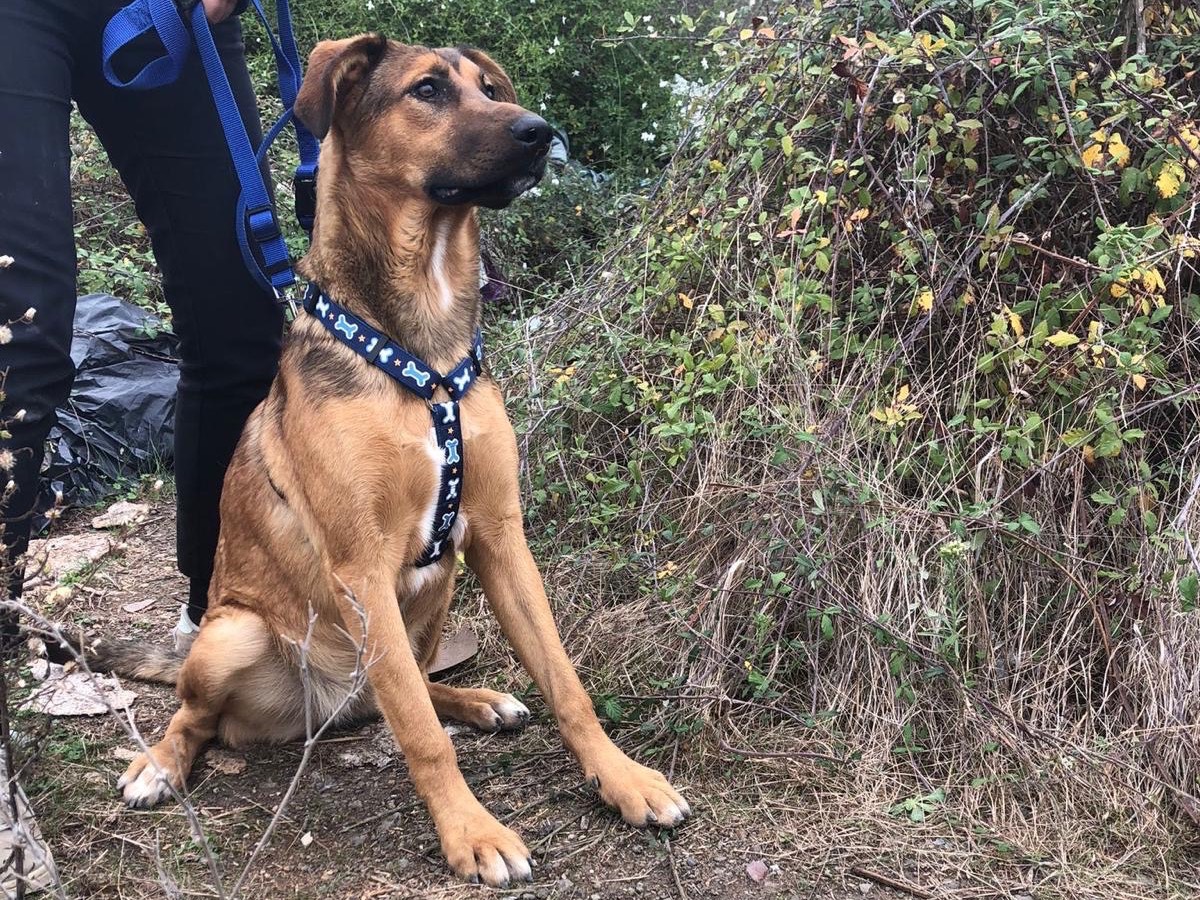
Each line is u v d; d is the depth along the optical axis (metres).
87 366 2.04
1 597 0.98
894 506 1.25
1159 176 1.25
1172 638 1.16
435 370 1.15
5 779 1.03
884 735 1.20
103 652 1.43
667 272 1.55
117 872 1.09
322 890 1.07
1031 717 1.20
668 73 3.32
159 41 1.30
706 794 1.16
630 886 1.05
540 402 1.64
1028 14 1.33
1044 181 1.29
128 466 2.01
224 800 1.21
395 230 1.15
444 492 1.16
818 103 1.48
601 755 1.15
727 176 1.56
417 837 1.13
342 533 1.13
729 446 1.43
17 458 1.13
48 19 1.19
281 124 1.33
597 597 1.46
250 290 1.39
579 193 2.75
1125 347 1.23
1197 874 1.04
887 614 1.21
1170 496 1.27
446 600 1.30
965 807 1.12
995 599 1.26
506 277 2.36
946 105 1.35
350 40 1.19
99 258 2.34
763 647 1.28
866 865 1.06
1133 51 1.37
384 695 1.12
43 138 1.17
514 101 1.34
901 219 1.35
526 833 1.12
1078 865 1.05
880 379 1.37
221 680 1.24
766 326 1.45
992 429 1.23
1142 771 1.12
